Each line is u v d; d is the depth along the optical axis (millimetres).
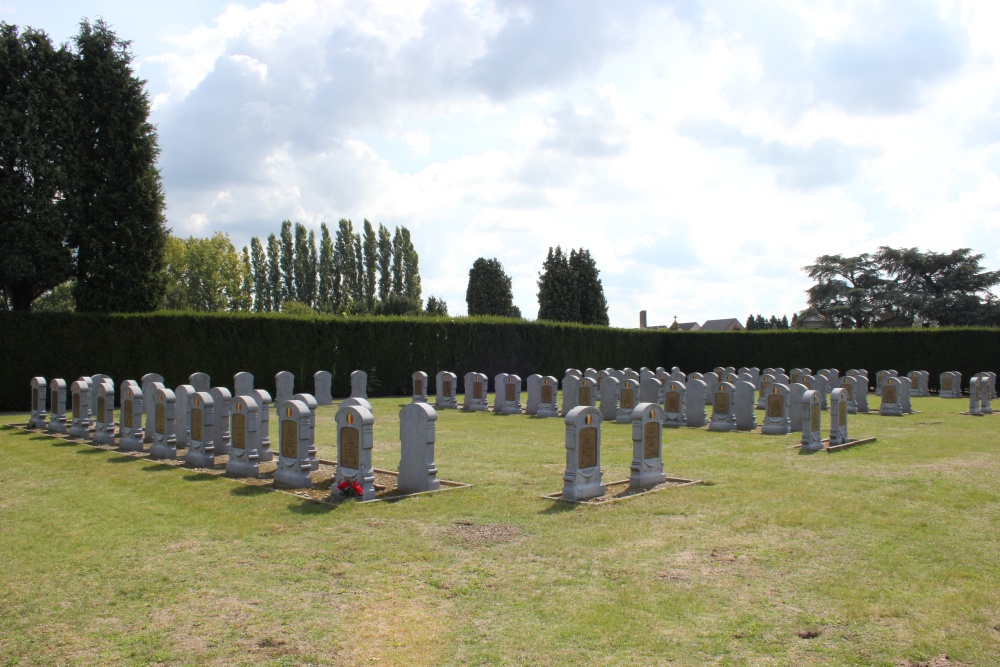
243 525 8750
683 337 45531
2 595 6371
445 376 26984
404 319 34812
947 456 14305
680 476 12031
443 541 8039
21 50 27172
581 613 5930
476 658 5129
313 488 11125
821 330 41375
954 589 6484
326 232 76875
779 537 8188
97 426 16016
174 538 8188
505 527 8625
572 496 10000
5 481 11648
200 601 6227
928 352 38406
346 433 10414
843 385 29516
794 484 11289
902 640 5406
